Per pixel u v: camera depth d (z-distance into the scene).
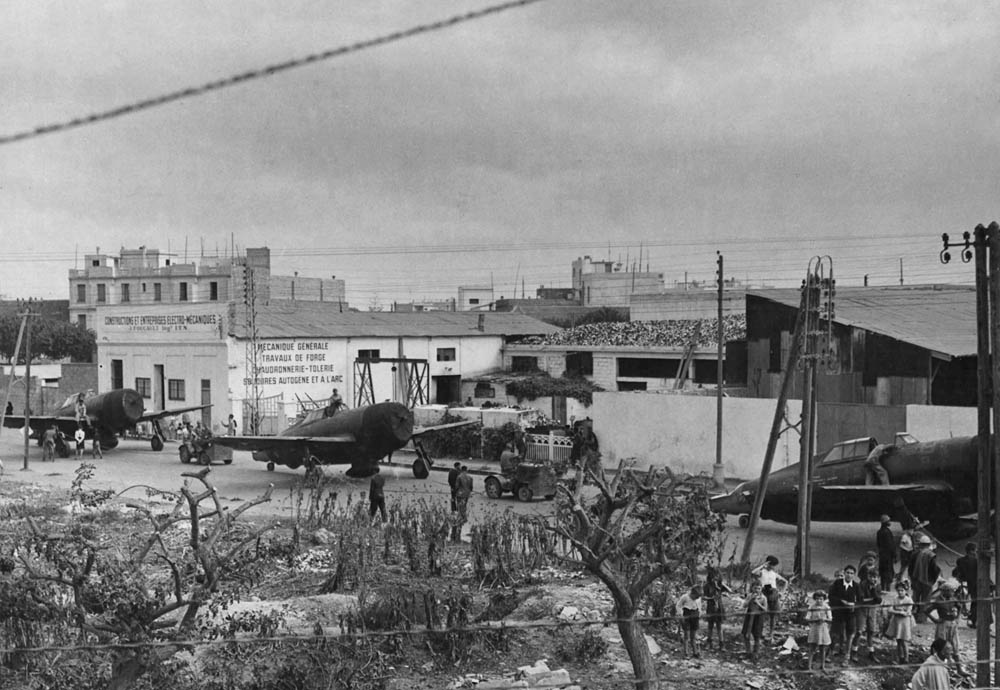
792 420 33.25
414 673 15.76
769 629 17.75
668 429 36.47
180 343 53.00
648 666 14.05
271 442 36.06
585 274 95.31
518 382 51.84
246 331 50.53
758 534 26.66
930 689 13.54
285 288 89.81
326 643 14.98
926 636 17.50
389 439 35.12
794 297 39.44
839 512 24.70
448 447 42.78
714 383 47.75
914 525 21.20
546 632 17.38
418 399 53.75
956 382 33.03
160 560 21.25
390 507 28.09
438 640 16.44
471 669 15.98
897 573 20.81
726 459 34.94
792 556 23.69
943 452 23.36
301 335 51.38
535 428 42.41
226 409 50.38
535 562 21.38
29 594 12.89
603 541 14.26
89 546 12.49
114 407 45.12
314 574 21.25
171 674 13.08
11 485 35.66
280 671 14.34
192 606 12.78
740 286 79.69
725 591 18.12
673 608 17.92
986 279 15.21
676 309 68.88
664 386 49.59
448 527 23.95
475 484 35.53
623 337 54.16
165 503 31.34
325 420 36.88
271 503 31.97
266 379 50.50
